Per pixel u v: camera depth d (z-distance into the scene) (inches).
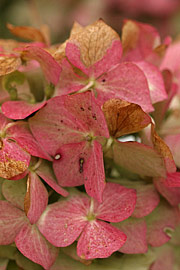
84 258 7.6
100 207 8.1
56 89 8.3
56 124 8.0
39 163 8.0
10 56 8.1
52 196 8.2
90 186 7.9
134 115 7.8
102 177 7.8
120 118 7.8
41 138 8.1
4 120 8.1
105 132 7.8
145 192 8.5
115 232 7.9
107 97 8.2
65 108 7.9
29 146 7.9
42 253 7.9
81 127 7.9
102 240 7.8
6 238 8.0
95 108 7.7
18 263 8.4
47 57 7.9
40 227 7.9
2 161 7.7
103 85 8.2
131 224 8.4
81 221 8.0
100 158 7.8
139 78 8.1
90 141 8.0
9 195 8.1
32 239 7.9
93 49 8.1
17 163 7.7
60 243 7.8
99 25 8.0
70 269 8.3
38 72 8.5
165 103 8.5
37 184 7.9
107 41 8.1
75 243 8.1
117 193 8.2
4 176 7.7
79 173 8.0
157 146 7.9
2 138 7.9
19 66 8.3
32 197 7.7
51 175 8.1
